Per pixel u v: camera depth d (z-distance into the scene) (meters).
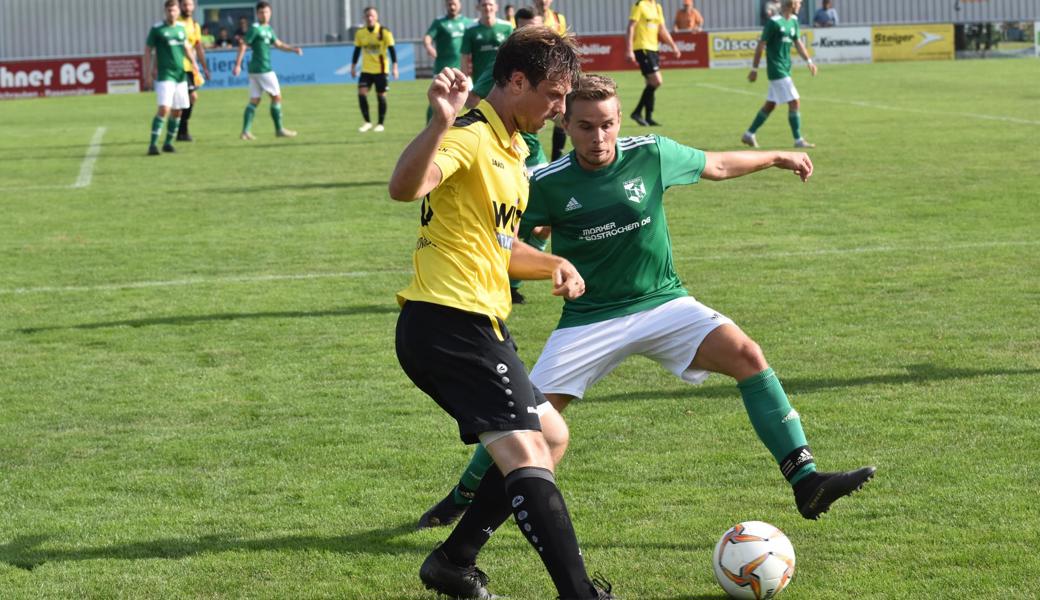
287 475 13.02
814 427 14.07
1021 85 67.44
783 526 11.18
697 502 11.88
